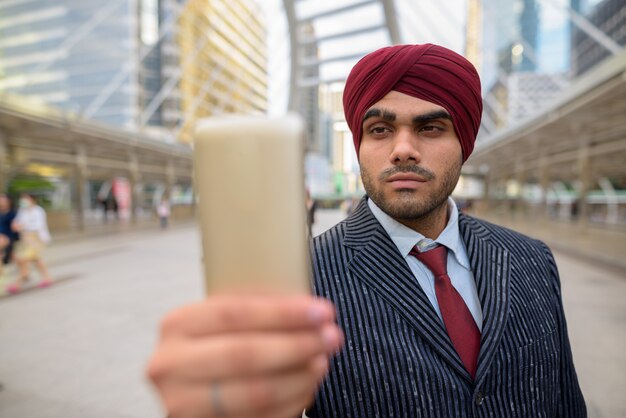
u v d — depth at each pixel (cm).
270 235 28
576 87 862
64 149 1455
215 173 29
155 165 2173
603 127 1119
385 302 76
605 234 1302
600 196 2714
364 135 77
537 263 93
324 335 26
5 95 931
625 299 493
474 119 76
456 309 80
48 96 3806
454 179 75
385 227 85
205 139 29
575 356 329
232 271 28
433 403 69
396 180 72
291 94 2925
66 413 258
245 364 23
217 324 25
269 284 28
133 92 3709
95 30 3725
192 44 3806
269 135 28
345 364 72
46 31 3831
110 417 254
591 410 251
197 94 3803
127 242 1222
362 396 70
